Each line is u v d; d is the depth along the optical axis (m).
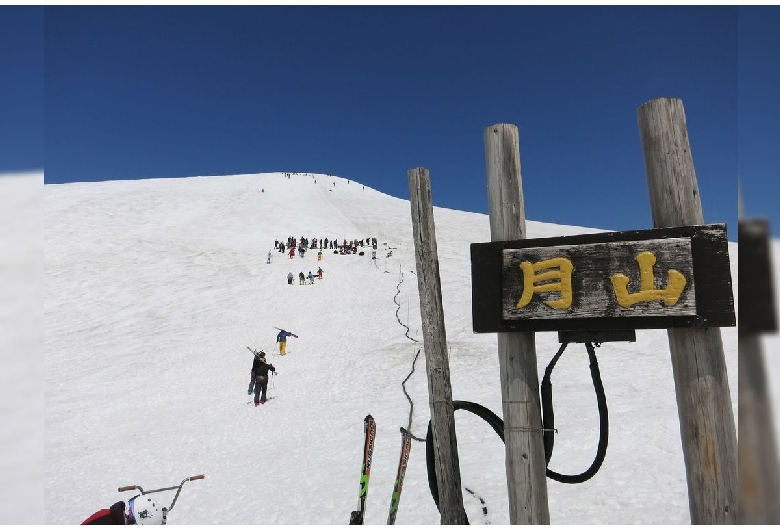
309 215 58.91
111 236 44.16
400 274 31.41
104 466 10.09
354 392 13.39
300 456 8.96
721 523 2.29
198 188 74.31
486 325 2.73
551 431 2.82
